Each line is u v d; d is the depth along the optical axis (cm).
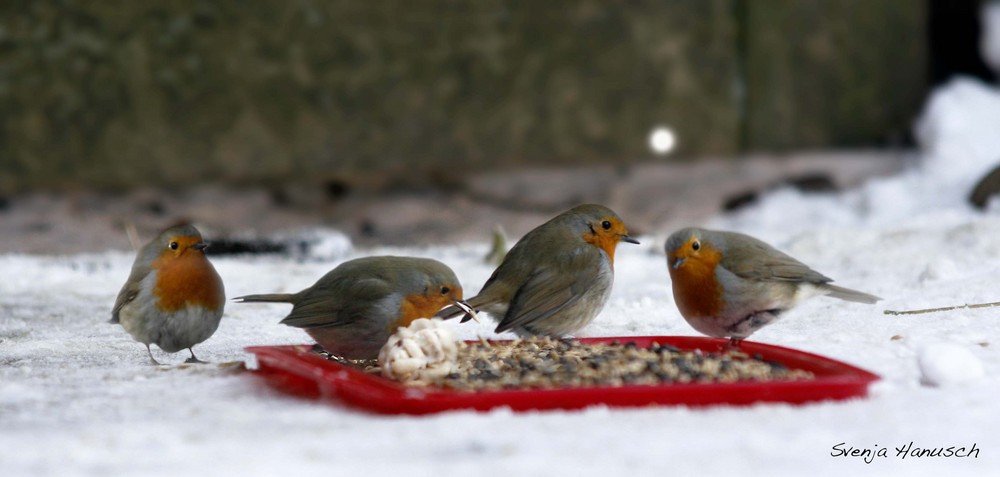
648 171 1961
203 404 656
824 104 2033
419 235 1777
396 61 1898
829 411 608
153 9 1819
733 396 623
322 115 1884
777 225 1769
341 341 761
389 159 1912
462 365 699
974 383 674
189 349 845
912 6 2055
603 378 668
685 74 1975
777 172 1955
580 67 1947
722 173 1958
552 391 614
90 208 1798
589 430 567
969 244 1244
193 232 815
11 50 1792
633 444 538
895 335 851
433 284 761
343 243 1562
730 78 1991
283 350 750
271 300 796
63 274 1350
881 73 2048
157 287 809
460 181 1927
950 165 1853
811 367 693
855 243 1326
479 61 1922
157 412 637
